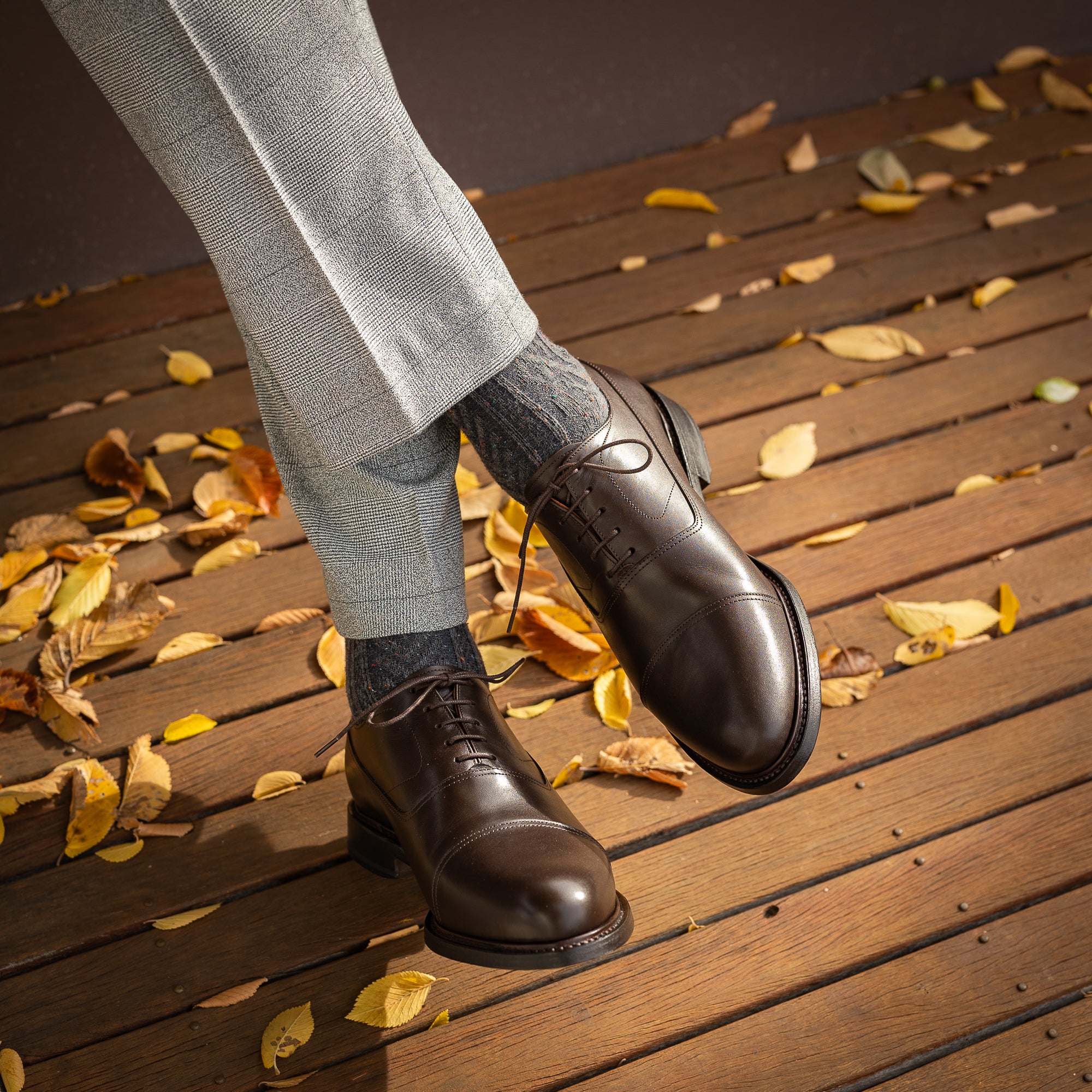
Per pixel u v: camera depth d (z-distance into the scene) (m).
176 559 1.48
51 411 1.73
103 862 1.14
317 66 0.73
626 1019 1.01
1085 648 1.33
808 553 1.46
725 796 1.18
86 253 2.00
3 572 1.44
